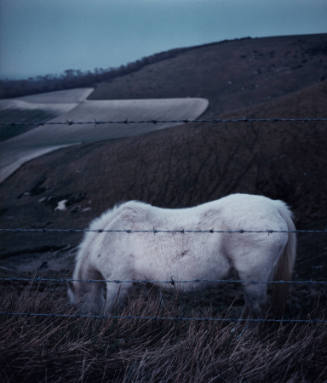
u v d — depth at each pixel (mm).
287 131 31906
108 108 85438
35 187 39531
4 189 41250
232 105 75250
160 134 42469
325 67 94000
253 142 32500
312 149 28219
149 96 94250
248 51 131875
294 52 120688
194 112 73250
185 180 31344
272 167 28219
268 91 81938
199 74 112062
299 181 25562
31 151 54219
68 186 37250
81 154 46000
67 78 173125
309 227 19875
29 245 22594
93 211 31391
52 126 71625
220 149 33438
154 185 32344
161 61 144625
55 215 31641
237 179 28844
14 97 112250
